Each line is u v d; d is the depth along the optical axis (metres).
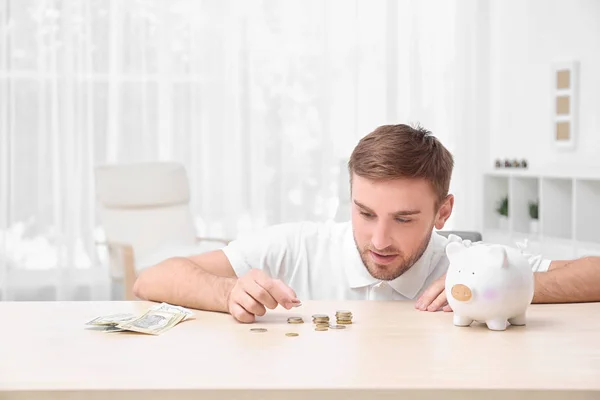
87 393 0.94
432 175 1.39
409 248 1.42
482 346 1.17
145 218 4.73
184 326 1.32
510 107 5.15
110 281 5.11
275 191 5.25
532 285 1.30
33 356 1.10
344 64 5.25
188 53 5.15
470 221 5.33
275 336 1.24
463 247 1.33
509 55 5.14
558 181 4.38
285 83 5.22
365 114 5.27
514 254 1.31
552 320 1.37
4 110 5.00
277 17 5.20
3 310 1.46
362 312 1.45
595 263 1.57
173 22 5.12
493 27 5.30
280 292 1.33
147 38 5.11
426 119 5.30
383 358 1.09
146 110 5.12
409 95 5.28
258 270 1.40
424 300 1.48
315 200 5.27
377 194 1.37
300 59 5.23
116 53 5.08
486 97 5.34
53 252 5.07
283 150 5.24
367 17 5.24
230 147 5.20
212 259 1.79
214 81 5.17
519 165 4.89
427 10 5.26
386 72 5.26
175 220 4.80
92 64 5.06
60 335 1.24
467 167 5.32
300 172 5.26
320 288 1.82
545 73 4.83
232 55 5.18
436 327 1.31
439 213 1.54
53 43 5.02
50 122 5.04
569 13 4.62
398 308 1.49
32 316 1.40
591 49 4.48
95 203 5.08
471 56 5.30
